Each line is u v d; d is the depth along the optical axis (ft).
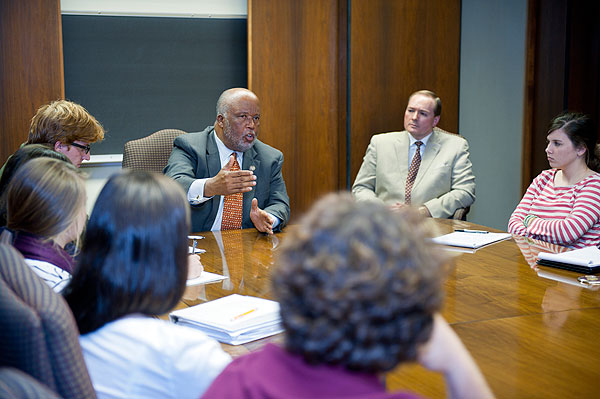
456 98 15.61
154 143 11.02
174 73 14.38
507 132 16.20
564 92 15.56
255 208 8.79
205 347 3.13
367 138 15.08
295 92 14.51
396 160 12.53
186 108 14.55
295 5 14.29
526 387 3.95
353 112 14.90
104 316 3.14
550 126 9.14
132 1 13.93
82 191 4.42
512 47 15.96
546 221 8.87
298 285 1.94
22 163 6.16
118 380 3.04
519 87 16.11
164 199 3.21
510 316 5.34
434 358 2.40
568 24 15.43
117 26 13.89
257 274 6.67
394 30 14.99
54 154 6.33
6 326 2.63
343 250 1.91
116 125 14.11
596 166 9.04
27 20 12.71
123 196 3.18
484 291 6.07
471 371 2.44
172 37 14.26
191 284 6.26
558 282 6.40
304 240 1.99
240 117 9.80
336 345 1.90
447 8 15.31
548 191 9.36
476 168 16.06
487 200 16.31
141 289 3.13
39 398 2.03
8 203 4.36
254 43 14.11
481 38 15.71
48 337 2.70
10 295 2.68
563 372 4.18
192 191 9.17
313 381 1.94
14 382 2.04
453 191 11.93
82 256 3.24
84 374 2.82
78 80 13.79
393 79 15.12
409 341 1.95
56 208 4.29
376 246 1.92
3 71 12.68
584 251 7.25
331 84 14.70
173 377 3.04
